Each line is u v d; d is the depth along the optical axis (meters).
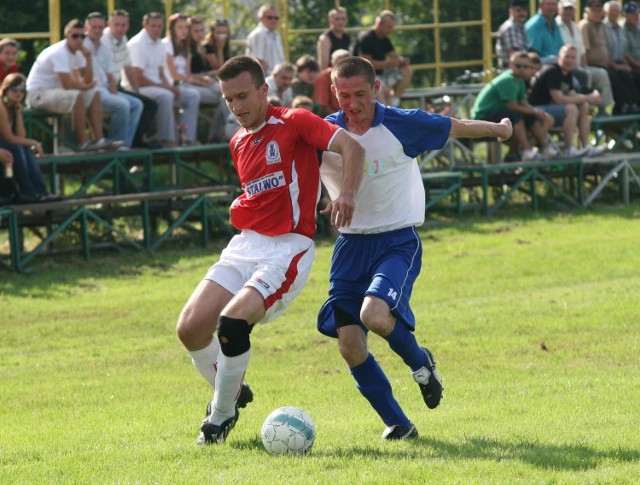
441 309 32.72
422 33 65.50
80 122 43.16
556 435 17.22
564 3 53.94
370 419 19.58
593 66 54.75
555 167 53.06
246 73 16.53
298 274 16.98
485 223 47.94
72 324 32.06
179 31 47.81
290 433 16.25
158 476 14.95
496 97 49.75
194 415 20.91
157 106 46.06
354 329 17.14
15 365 27.53
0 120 38.56
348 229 17.34
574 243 43.00
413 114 17.22
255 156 16.98
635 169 55.44
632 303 32.03
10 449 17.80
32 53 62.25
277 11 50.84
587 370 24.11
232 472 15.04
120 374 26.25
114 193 44.34
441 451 16.16
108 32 45.72
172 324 32.06
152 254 42.69
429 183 50.94
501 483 14.02
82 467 15.91
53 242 43.72
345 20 50.44
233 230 46.16
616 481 14.09
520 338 28.25
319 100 45.72
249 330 16.48
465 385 23.05
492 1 67.56
